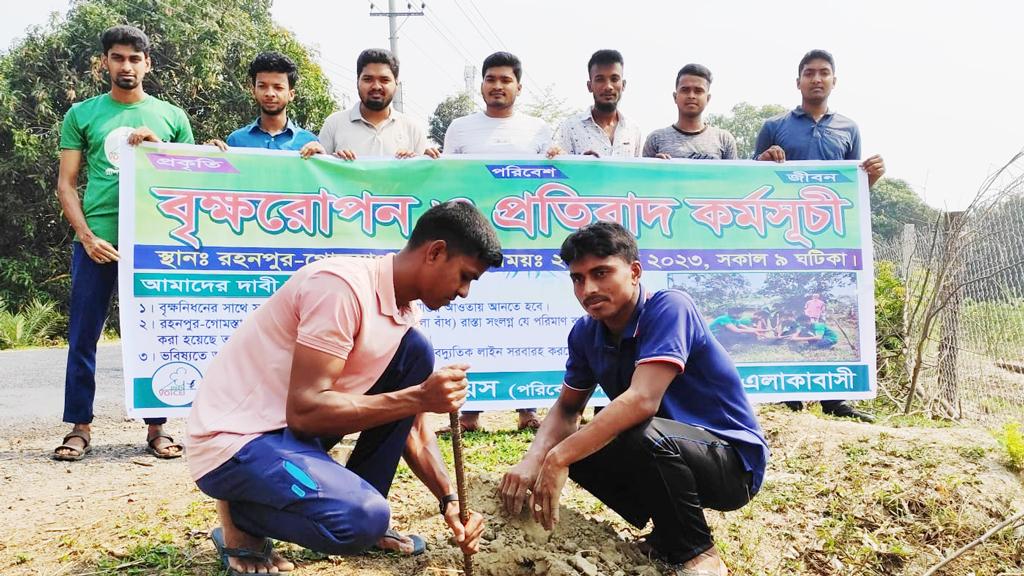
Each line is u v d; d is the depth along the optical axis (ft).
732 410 10.85
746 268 19.22
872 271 19.54
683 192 19.19
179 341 17.02
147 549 11.15
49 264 63.10
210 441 9.09
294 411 8.83
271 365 9.29
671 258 19.01
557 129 20.99
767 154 19.77
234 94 64.28
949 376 22.89
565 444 9.94
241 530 9.68
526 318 18.43
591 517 12.40
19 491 14.30
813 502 13.73
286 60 18.76
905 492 13.82
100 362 39.22
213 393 9.42
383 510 8.91
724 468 10.52
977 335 22.91
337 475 8.91
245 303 17.39
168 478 15.15
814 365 19.24
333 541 8.75
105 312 17.04
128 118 17.33
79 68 62.49
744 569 11.59
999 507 13.62
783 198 19.47
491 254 9.27
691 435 10.34
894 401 22.89
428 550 11.00
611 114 20.66
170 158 17.28
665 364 10.05
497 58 19.81
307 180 17.89
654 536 11.19
